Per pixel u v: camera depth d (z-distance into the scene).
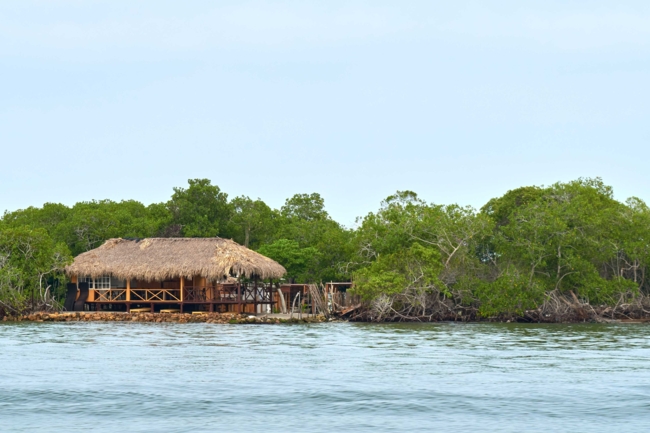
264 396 26.27
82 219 75.56
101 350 38.03
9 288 59.12
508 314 61.50
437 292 62.50
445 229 64.50
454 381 29.08
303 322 58.19
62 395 26.27
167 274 59.84
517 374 30.75
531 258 62.09
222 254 60.34
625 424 22.98
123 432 21.94
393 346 40.78
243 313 61.81
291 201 106.88
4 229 64.31
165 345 40.53
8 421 23.11
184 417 23.61
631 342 43.75
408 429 22.38
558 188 72.31
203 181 90.12
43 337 44.72
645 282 67.12
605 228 64.94
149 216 87.62
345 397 26.19
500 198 78.62
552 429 22.45
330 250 75.12
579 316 61.38
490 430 22.31
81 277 64.00
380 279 59.69
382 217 69.50
